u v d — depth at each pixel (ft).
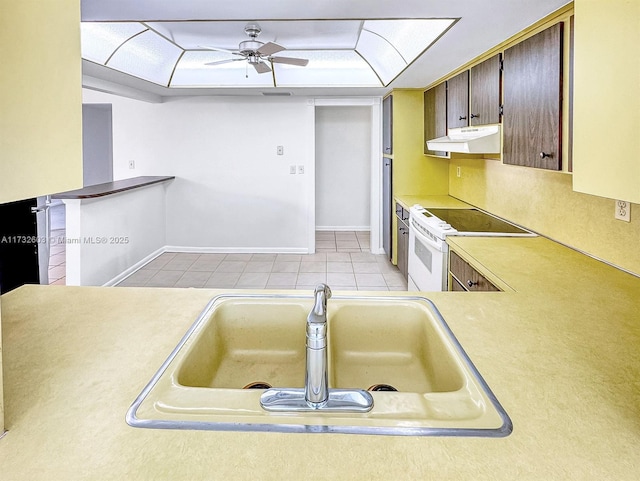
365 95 17.46
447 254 8.41
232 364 4.52
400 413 2.59
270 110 18.16
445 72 11.66
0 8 2.09
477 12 6.44
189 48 13.61
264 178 18.60
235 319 4.63
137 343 3.59
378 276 15.66
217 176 18.62
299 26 11.25
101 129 25.86
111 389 2.85
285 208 18.81
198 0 6.15
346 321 4.62
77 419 2.51
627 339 3.67
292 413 2.60
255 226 18.93
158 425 2.46
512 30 7.36
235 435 2.37
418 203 13.43
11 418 2.52
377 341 4.64
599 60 3.08
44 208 10.59
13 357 3.31
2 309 4.40
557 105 6.07
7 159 2.17
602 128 3.07
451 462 2.16
